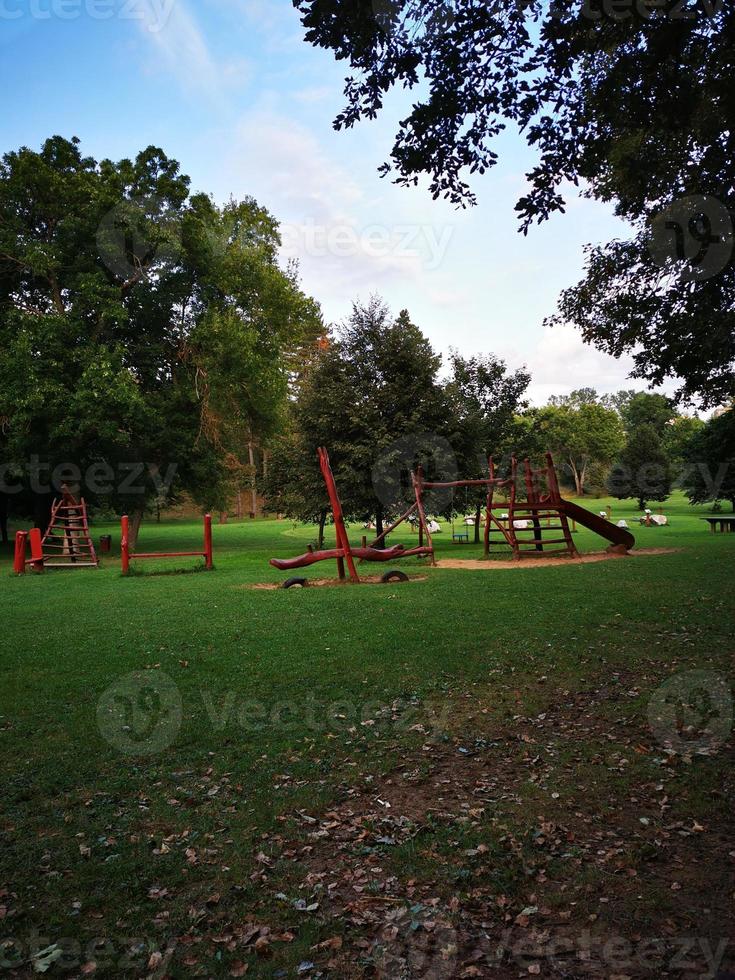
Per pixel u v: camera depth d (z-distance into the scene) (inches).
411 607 465.7
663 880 146.8
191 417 1296.8
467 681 293.6
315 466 1155.3
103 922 135.6
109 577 761.0
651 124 328.5
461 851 159.8
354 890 145.7
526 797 187.8
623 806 181.8
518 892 143.5
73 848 163.2
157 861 157.2
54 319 1103.6
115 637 393.4
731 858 154.1
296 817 178.7
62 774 205.0
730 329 431.2
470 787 195.5
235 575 744.3
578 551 934.4
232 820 176.9
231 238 1339.8
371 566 825.5
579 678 294.2
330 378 1164.5
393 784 198.2
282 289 1392.7
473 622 407.5
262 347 1369.3
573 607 449.1
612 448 3206.2
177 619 450.0
